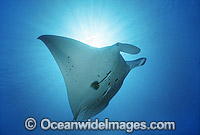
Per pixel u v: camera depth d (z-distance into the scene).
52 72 5.12
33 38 4.55
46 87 5.41
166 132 4.89
